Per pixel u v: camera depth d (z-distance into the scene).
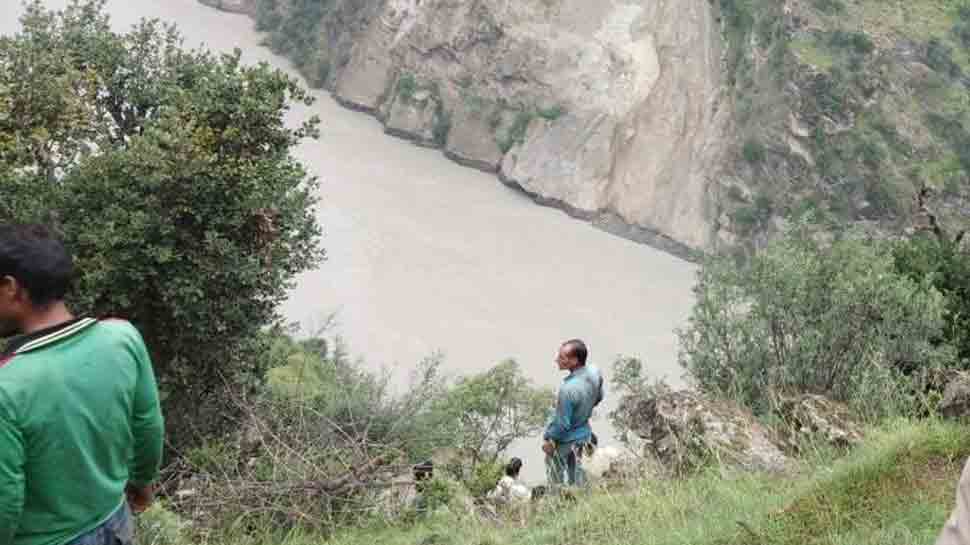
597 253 62.72
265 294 18.53
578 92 72.62
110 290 16.77
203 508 10.62
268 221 17.78
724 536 6.24
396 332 47.25
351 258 55.31
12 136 17.05
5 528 3.01
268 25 92.94
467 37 77.19
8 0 81.81
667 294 56.66
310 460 11.08
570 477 9.95
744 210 63.59
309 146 72.81
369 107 81.69
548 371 45.53
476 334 48.25
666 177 68.19
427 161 74.81
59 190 17.06
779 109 64.25
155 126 17.31
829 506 6.20
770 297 10.81
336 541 9.58
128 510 3.45
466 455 13.84
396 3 81.62
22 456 3.02
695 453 8.73
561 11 75.50
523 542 7.53
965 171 60.62
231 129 17.83
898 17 66.81
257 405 15.14
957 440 6.70
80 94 19.00
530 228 65.19
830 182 61.75
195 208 17.50
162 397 16.88
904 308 10.26
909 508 6.02
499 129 74.31
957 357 11.39
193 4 96.94
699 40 71.31
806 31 65.75
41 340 3.15
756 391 10.48
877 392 9.20
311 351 25.09
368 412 13.77
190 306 17.06
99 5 21.34
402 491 11.15
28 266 3.16
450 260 57.31
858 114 62.47
